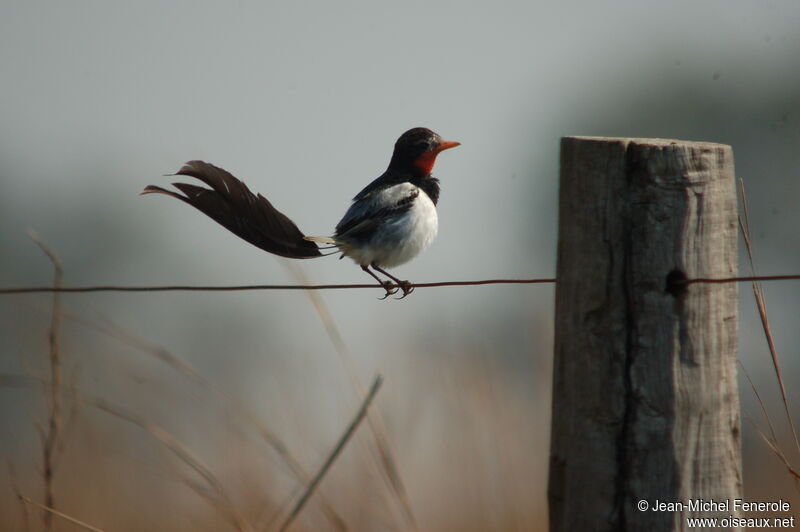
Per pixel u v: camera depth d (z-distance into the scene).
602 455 7.06
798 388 24.81
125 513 12.72
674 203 6.98
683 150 6.98
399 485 10.16
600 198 7.10
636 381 7.00
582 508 7.12
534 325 13.38
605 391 7.05
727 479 7.10
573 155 7.23
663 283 7.00
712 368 7.05
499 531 12.44
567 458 7.21
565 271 7.29
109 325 10.20
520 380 13.43
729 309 7.12
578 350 7.17
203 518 12.88
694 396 7.00
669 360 6.97
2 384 9.62
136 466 12.66
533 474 12.84
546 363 13.18
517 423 12.98
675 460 6.96
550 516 7.40
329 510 9.82
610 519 7.03
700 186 7.02
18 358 10.06
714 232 7.07
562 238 7.34
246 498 10.80
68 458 12.34
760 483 14.64
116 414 9.57
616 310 7.05
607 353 7.06
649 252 7.00
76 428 11.98
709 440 7.03
